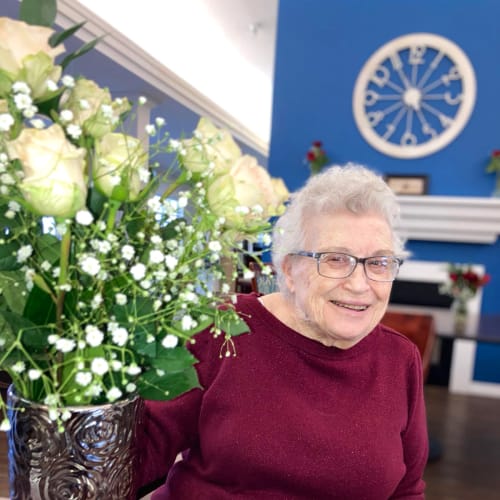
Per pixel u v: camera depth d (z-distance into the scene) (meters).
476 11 3.38
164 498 0.92
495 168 3.33
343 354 0.89
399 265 0.83
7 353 0.40
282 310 0.96
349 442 0.83
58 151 0.35
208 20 3.85
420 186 3.55
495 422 3.00
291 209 0.87
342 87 3.66
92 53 2.51
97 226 0.39
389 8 3.53
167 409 0.88
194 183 0.44
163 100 3.46
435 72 3.49
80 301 0.42
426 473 2.31
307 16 3.66
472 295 2.64
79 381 0.38
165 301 0.44
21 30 0.38
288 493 0.85
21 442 0.47
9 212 0.39
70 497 0.47
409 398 0.95
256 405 0.86
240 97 5.23
